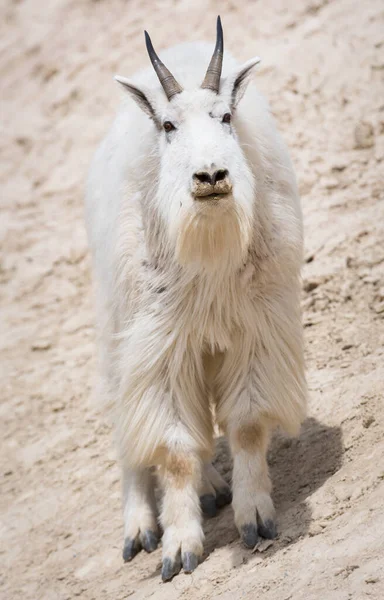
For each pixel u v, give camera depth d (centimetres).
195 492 1464
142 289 1483
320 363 1839
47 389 2252
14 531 1836
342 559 1235
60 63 3406
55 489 1920
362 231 2117
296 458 1611
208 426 1526
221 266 1400
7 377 2339
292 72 2652
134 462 1517
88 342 2372
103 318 1623
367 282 1995
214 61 1427
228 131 1391
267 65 2700
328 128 2467
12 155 3178
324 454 1574
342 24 2742
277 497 1525
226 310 1452
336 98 2534
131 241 1498
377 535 1248
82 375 2259
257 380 1473
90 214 1738
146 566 1551
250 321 1455
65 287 2594
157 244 1460
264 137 1498
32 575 1688
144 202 1483
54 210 2898
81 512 1819
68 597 1568
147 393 1480
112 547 1669
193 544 1422
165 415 1477
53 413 2173
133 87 1464
